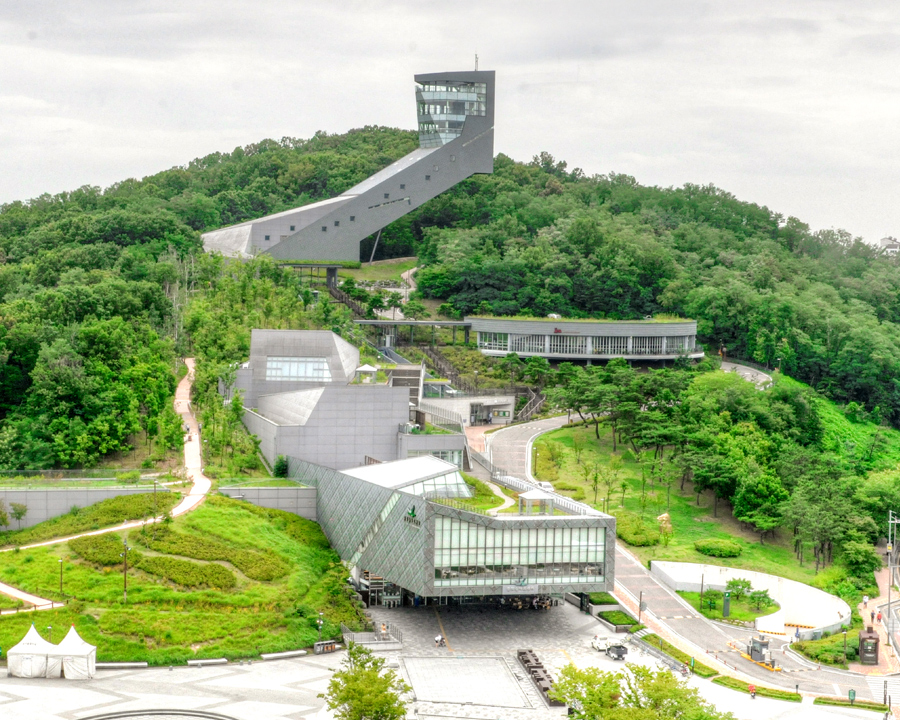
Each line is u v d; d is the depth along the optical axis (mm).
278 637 163250
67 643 148750
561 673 137750
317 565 187750
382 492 185500
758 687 158500
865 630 183000
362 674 133875
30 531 185875
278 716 136625
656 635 176875
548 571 178875
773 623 185000
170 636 158375
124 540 178000
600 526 181125
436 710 144625
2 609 159750
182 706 138500
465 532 174625
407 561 178125
